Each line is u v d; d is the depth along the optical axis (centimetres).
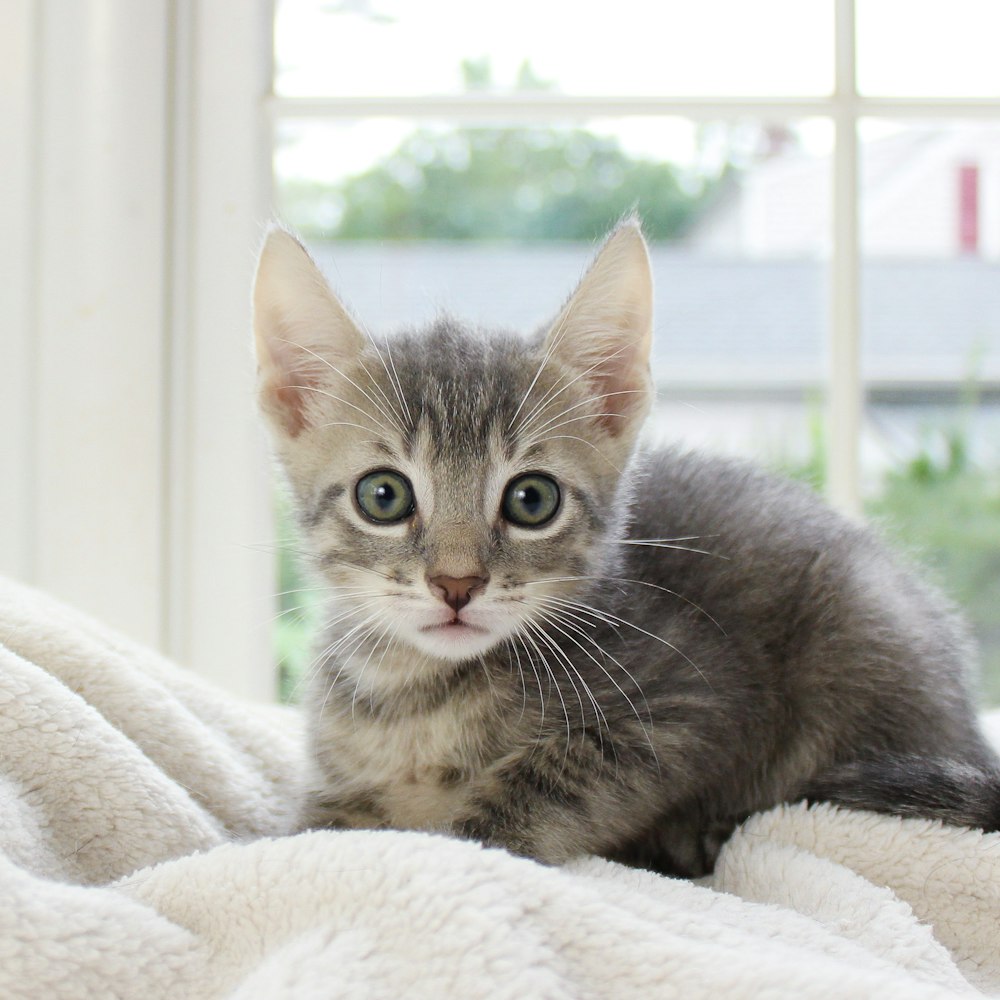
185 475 54
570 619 41
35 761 37
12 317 52
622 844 40
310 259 42
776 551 43
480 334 44
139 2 52
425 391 41
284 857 34
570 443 42
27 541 53
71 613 44
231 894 34
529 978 31
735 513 44
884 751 42
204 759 41
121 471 52
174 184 53
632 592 42
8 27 51
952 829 38
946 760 41
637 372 42
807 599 43
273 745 44
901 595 44
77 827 37
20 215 52
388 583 40
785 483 47
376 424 41
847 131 53
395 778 41
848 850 38
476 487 41
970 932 37
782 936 35
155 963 33
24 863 36
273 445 43
